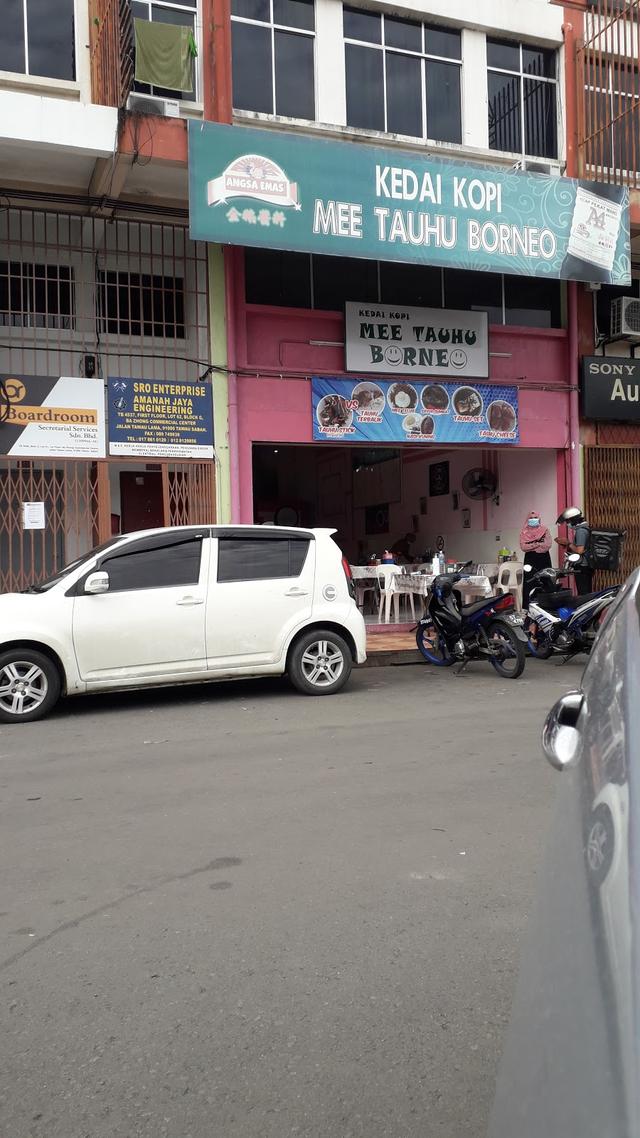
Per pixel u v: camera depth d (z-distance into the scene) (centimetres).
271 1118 230
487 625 1009
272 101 1270
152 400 1220
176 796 523
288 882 386
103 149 1093
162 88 1173
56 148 1086
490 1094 238
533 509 1548
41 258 1214
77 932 342
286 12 1278
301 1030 271
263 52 1266
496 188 1253
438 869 397
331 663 903
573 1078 103
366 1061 254
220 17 1198
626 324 1471
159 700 887
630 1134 88
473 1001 285
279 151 1146
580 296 1498
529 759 591
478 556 1706
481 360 1405
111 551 838
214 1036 269
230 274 1263
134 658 829
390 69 1341
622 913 113
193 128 1108
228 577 869
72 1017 281
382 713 780
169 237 1268
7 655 786
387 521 2027
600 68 1428
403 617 1546
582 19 1436
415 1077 246
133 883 389
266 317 1302
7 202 1184
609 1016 103
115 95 1129
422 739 663
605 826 131
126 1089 244
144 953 323
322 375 1320
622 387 1489
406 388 1364
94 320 1225
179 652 844
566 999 114
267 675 886
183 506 1253
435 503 1838
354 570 1438
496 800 499
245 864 409
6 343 1185
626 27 1445
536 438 1453
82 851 432
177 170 1152
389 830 451
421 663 1152
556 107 1439
